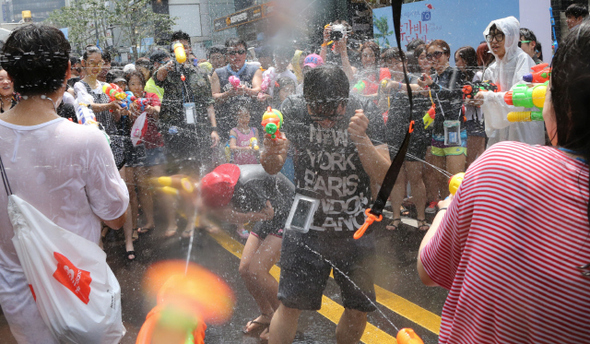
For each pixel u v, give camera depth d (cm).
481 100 239
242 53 262
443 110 281
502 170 66
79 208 116
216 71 267
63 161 111
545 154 66
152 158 275
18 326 118
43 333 119
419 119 286
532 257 62
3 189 109
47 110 113
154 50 297
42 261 108
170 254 244
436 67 274
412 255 274
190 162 261
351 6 322
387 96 218
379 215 96
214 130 259
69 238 112
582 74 60
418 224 318
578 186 62
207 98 258
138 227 287
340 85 135
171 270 233
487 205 66
